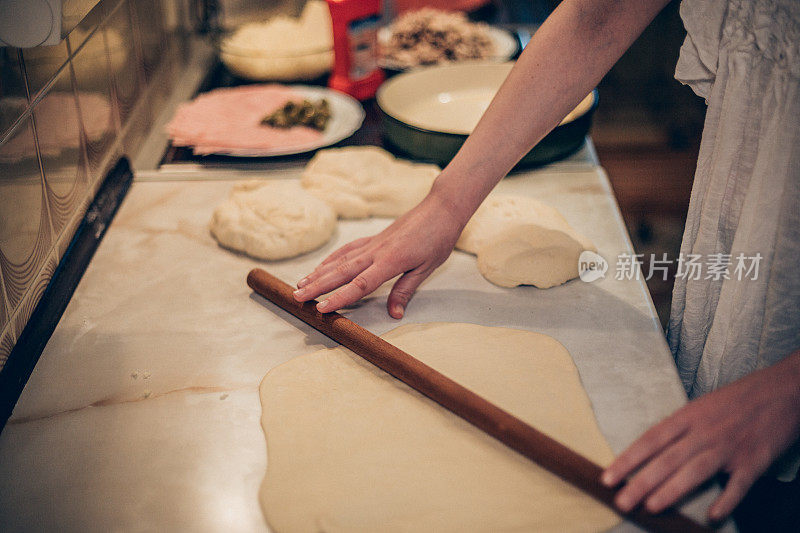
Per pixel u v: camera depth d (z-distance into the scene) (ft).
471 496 2.25
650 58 11.94
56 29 2.40
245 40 5.64
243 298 3.24
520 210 3.63
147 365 2.85
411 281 3.14
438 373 2.57
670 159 9.47
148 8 4.87
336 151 4.20
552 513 2.18
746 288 2.86
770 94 2.64
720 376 3.09
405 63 5.58
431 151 4.16
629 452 2.15
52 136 3.32
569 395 2.61
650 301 3.14
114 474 2.38
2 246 2.79
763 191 2.70
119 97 4.29
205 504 2.27
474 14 7.04
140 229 3.76
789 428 2.16
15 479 2.37
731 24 2.70
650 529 2.08
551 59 3.09
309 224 3.55
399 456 2.40
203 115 4.79
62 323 3.09
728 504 2.06
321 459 2.39
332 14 5.00
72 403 2.68
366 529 2.15
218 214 3.67
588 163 4.34
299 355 2.89
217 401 2.67
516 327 3.00
